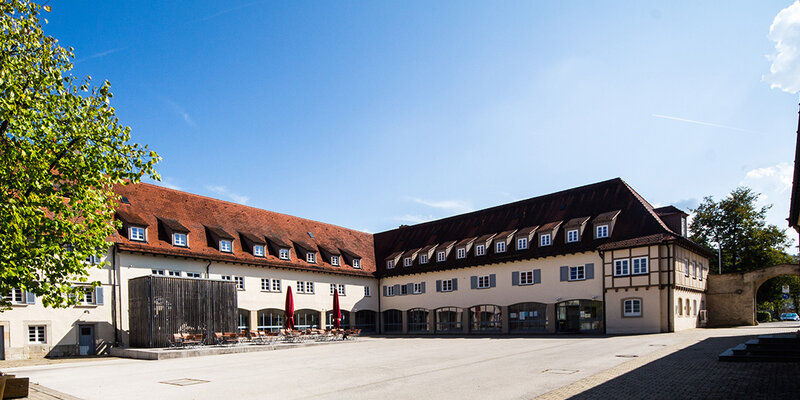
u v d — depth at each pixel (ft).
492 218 137.18
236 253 114.42
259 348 84.89
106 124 41.73
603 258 104.88
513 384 39.81
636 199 109.91
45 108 39.29
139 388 43.55
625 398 32.37
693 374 40.70
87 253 40.45
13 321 78.23
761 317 163.73
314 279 129.90
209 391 41.39
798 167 48.01
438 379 43.86
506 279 120.67
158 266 98.53
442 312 134.00
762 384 35.22
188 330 90.94
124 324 91.35
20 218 34.06
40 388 43.68
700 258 116.78
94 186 41.88
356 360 62.95
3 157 36.24
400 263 147.64
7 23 37.76
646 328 97.60
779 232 153.48
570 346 72.69
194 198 119.34
